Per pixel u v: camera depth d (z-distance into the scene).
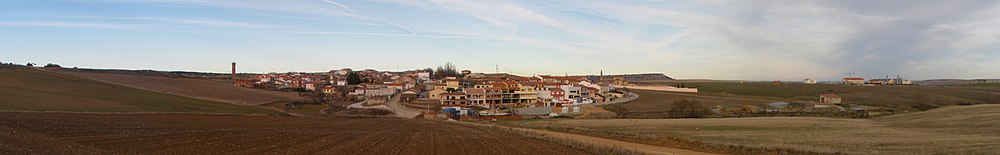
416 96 156.12
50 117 39.47
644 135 49.69
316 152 29.30
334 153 29.25
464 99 142.38
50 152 23.17
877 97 152.88
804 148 34.38
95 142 27.64
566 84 181.25
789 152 32.62
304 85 184.38
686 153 33.53
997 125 52.62
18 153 21.94
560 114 106.25
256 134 37.44
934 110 91.12
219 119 50.72
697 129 59.47
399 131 48.22
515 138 43.09
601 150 32.62
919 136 45.69
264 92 144.25
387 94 162.25
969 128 52.34
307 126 48.69
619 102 142.75
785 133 52.44
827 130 55.72
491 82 176.75
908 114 85.12
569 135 50.44
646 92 193.50
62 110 49.78
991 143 37.22
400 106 129.25
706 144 38.12
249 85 171.38
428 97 150.00
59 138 27.97
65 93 76.12
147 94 96.88
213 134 35.66
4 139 25.30
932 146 36.00
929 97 149.25
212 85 156.38
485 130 53.69
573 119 89.94
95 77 130.25
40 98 61.69
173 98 92.94
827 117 85.19
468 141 39.62
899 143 38.84
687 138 45.28
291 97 133.12
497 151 33.28
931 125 59.62
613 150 32.50
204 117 52.09
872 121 73.88
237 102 102.25
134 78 148.25
